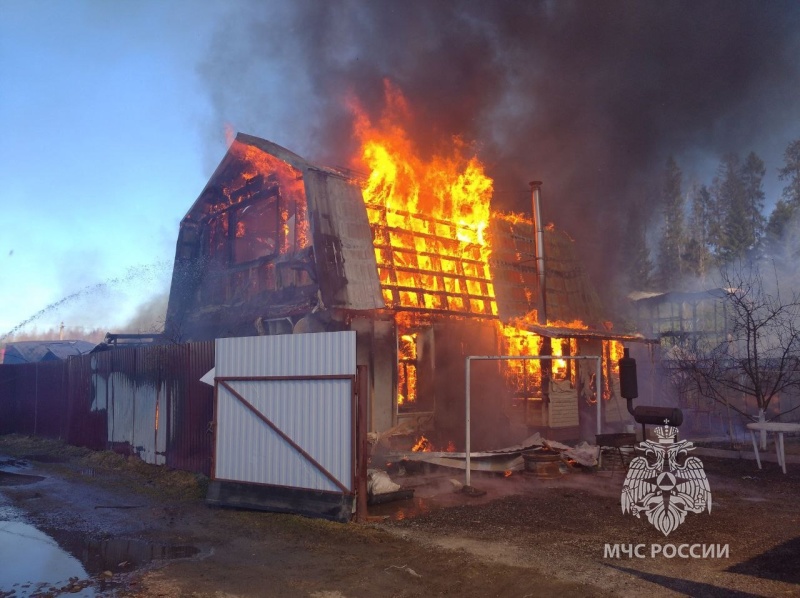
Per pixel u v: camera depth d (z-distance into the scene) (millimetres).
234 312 14812
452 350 14102
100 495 9812
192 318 16812
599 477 10609
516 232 17438
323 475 7945
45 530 7621
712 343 20562
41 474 12016
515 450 10930
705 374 14125
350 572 5805
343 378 7910
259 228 15195
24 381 18609
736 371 15742
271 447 8469
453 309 14297
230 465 8875
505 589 5293
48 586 5617
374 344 12500
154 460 12227
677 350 18000
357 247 12781
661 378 18625
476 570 5777
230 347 9117
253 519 7996
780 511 7996
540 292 16594
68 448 15320
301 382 8305
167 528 7641
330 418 7977
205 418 10898
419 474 10508
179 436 11523
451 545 6598
